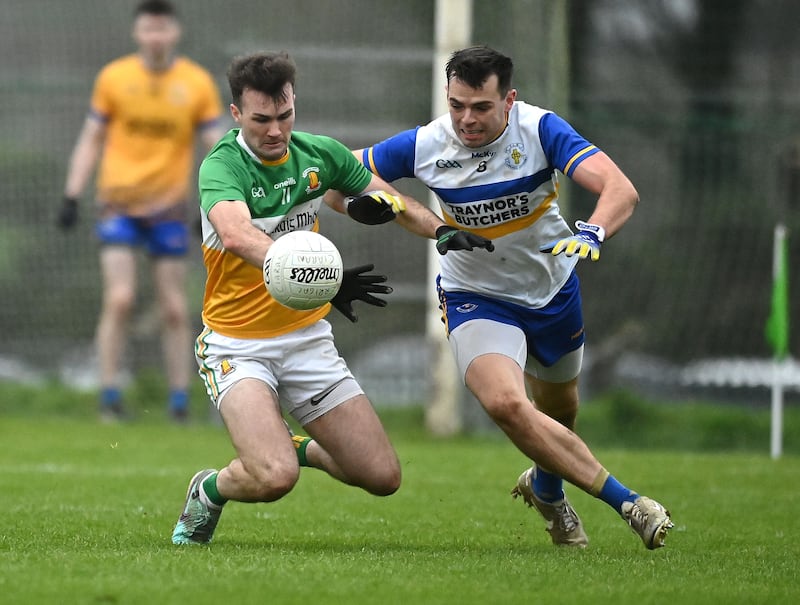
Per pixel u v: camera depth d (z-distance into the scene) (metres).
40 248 61.06
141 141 44.41
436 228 21.75
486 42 50.59
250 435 20.33
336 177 21.94
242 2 63.66
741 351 58.00
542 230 22.33
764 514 27.06
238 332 21.27
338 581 17.09
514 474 34.09
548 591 16.78
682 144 57.72
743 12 67.50
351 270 20.39
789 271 57.75
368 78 57.53
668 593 16.84
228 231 19.83
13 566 18.00
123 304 45.41
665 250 58.16
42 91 60.59
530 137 21.78
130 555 19.23
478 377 21.38
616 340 57.78
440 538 23.20
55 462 35.16
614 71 66.38
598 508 28.22
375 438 21.58
